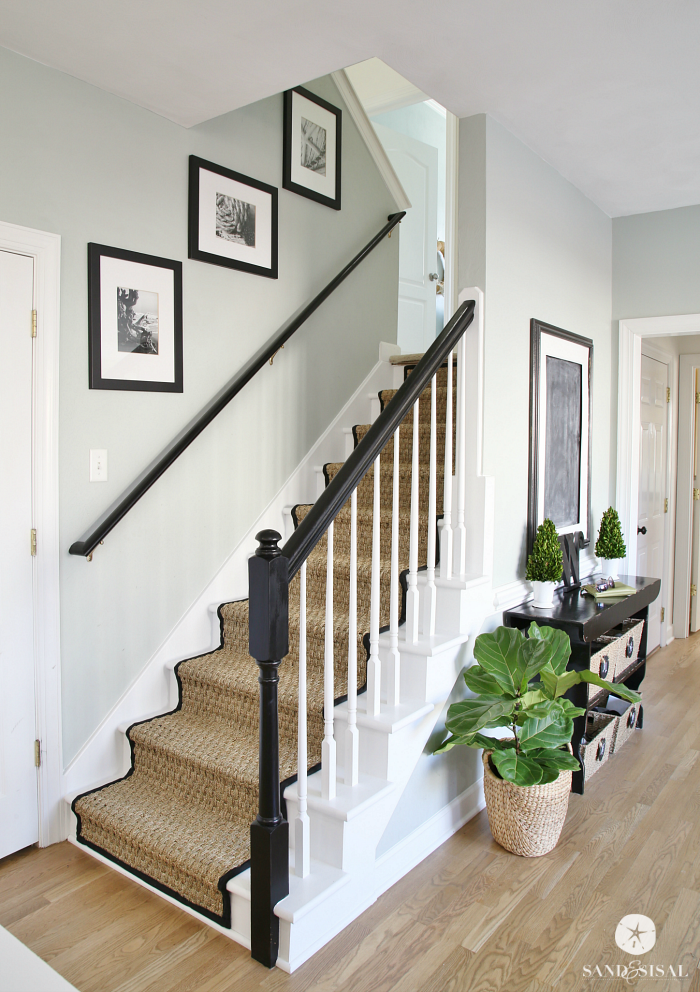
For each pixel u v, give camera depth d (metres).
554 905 2.02
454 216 3.60
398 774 2.11
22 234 2.10
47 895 2.03
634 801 2.64
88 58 2.11
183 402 2.65
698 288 3.52
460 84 2.28
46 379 2.19
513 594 2.78
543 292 2.97
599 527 3.54
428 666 2.24
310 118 3.19
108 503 2.40
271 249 3.00
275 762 1.74
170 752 2.30
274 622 1.68
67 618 2.31
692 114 2.50
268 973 1.73
